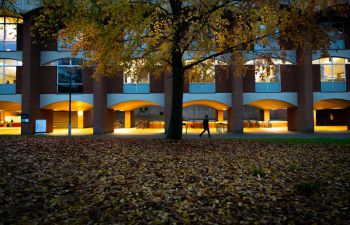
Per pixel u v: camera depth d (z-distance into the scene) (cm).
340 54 2419
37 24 996
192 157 895
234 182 619
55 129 3291
